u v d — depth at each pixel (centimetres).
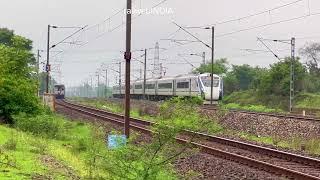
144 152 1302
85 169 1808
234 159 2481
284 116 4388
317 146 3088
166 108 1353
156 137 1304
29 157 1991
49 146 2498
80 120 4994
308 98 8494
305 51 12688
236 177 1989
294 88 9331
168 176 1312
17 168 1705
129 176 1273
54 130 3244
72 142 2945
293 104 8562
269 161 2441
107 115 6016
